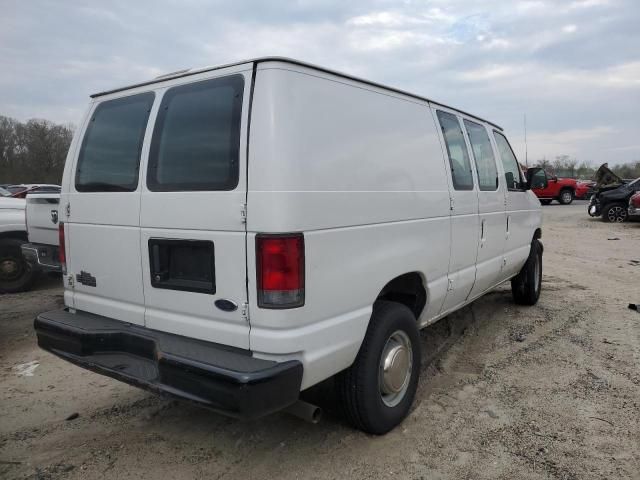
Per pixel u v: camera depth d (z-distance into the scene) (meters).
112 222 3.24
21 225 7.43
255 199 2.54
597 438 3.28
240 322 2.67
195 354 2.68
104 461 3.07
